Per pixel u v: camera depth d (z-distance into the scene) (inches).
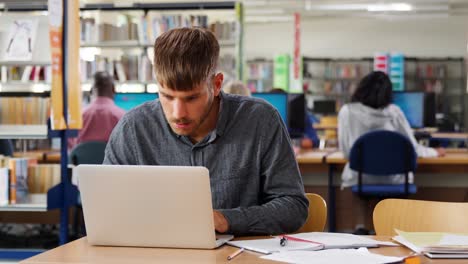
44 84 334.6
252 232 84.9
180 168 74.0
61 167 206.5
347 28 703.1
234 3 341.7
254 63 712.4
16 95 237.1
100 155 222.5
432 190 237.1
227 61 352.2
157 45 80.4
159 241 76.2
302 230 98.3
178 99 79.6
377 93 223.1
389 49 698.8
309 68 712.4
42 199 205.8
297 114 261.4
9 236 242.5
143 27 354.9
